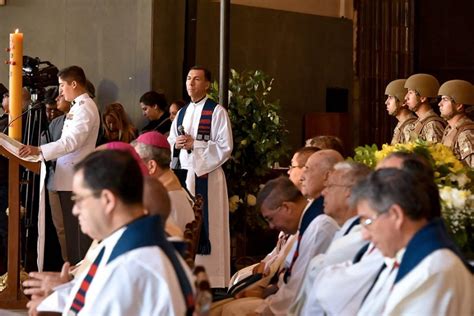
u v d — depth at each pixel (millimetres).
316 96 16109
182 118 10305
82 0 13203
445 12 17141
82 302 4020
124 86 13008
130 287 3727
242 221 11117
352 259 4895
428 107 10867
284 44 15633
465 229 5043
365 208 3928
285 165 13977
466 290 3863
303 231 5738
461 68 17156
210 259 10070
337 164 5430
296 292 5484
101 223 3887
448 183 5855
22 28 13375
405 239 3912
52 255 10602
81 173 3877
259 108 11016
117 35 13062
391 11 16719
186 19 13328
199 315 3701
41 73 10812
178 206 6855
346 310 4539
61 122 10586
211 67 14430
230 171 10945
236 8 15039
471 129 9867
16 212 8438
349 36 16547
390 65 16766
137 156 5789
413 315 3842
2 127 11414
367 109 16625
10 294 8445
